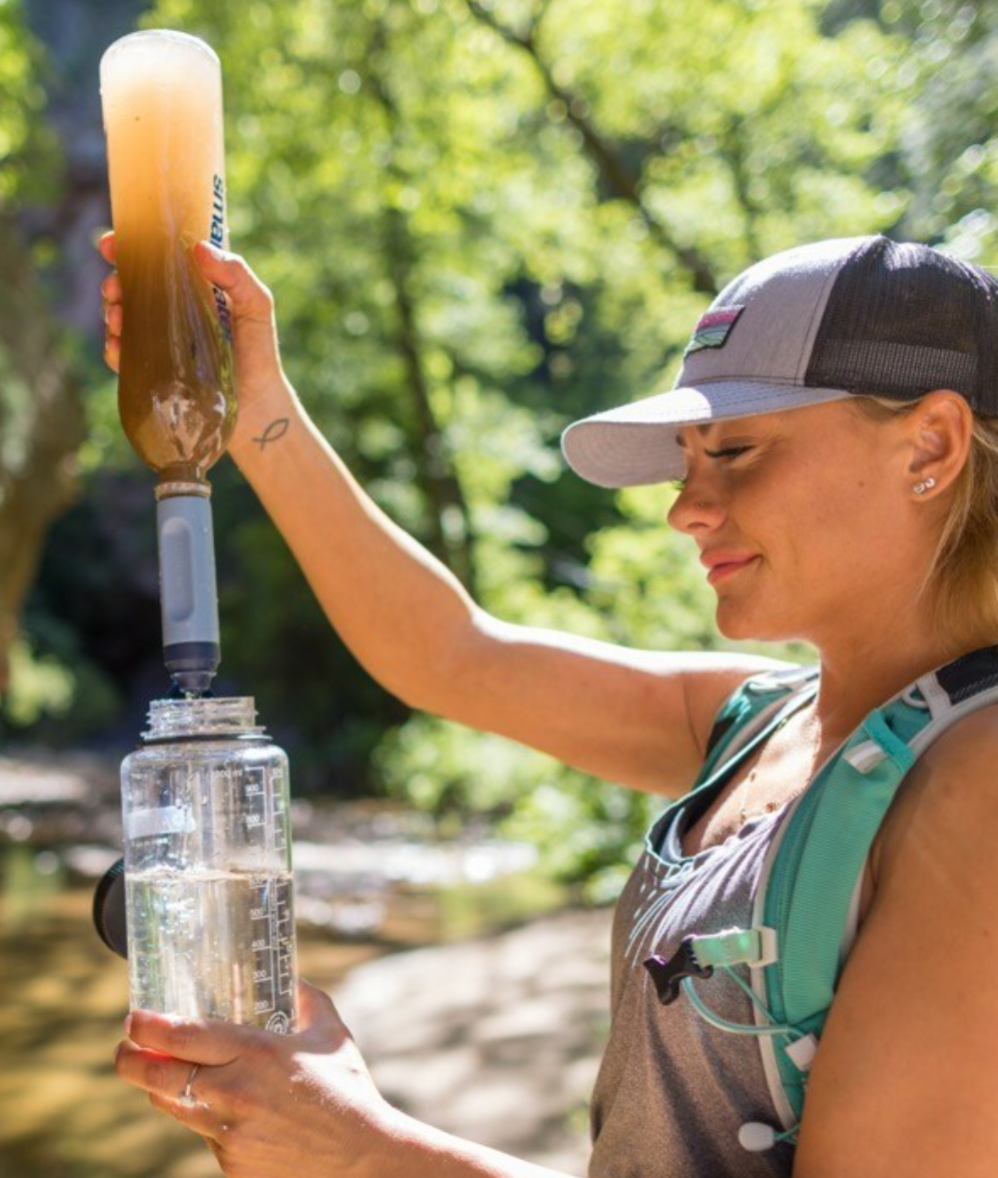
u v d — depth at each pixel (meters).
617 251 12.26
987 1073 1.04
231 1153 1.11
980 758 1.10
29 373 11.85
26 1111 6.34
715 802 1.46
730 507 1.29
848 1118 1.08
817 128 8.75
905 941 1.08
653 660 1.74
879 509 1.25
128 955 1.21
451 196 12.43
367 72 11.24
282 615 20.53
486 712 1.75
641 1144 1.27
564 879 11.09
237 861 1.17
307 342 15.87
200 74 1.31
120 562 26.08
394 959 8.95
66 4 24.11
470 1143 1.14
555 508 19.52
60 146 12.66
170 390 1.26
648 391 11.98
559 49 10.28
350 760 19.12
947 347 1.23
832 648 1.33
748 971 1.18
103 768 20.73
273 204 13.88
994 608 1.25
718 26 9.41
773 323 1.25
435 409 16.69
